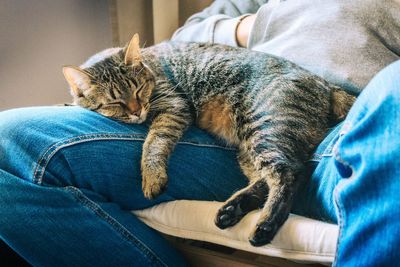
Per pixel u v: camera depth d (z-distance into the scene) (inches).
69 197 34.6
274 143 40.8
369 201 25.8
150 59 53.2
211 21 60.9
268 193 38.3
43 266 36.0
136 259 36.7
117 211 36.9
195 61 50.9
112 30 67.3
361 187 26.3
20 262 41.5
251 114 44.4
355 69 46.5
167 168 40.3
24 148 35.2
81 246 35.4
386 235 24.1
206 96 49.2
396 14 49.6
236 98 46.5
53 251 35.4
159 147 40.9
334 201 29.2
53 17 64.2
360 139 27.6
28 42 61.7
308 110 43.1
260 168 41.1
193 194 40.8
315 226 33.0
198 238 37.2
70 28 66.9
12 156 35.4
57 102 67.8
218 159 44.1
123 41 68.5
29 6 60.7
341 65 46.9
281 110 42.5
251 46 55.7
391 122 25.8
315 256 32.2
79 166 35.4
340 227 27.4
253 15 59.6
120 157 38.0
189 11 79.5
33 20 61.6
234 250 44.9
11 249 41.1
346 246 26.2
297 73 45.4
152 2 71.6
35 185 34.2
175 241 41.6
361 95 31.4
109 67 49.1
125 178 37.9
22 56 61.3
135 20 70.7
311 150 41.5
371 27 48.8
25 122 36.4
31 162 34.8
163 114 46.6
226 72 48.2
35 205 34.2
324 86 45.4
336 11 49.6
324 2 51.5
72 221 34.9
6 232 34.6
